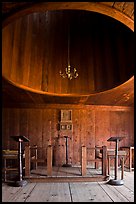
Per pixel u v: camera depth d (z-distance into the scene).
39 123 9.28
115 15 4.52
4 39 6.50
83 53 8.73
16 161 8.82
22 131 9.23
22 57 7.82
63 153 9.15
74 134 9.26
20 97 8.52
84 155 6.75
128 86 7.61
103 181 6.50
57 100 8.86
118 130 9.42
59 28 8.55
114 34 7.87
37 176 6.57
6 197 4.83
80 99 8.70
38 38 8.27
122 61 7.52
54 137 9.22
